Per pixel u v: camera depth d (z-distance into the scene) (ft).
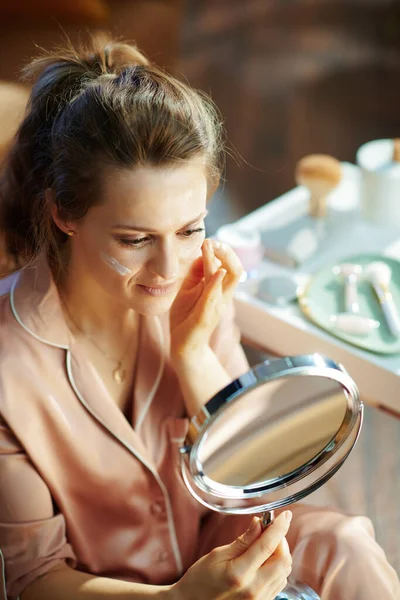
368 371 4.50
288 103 10.16
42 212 3.32
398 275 5.01
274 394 2.54
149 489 3.64
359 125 9.71
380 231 5.62
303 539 3.57
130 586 3.24
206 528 3.99
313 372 2.49
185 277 3.66
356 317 4.64
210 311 3.52
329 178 5.32
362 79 10.64
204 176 3.06
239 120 9.82
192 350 3.61
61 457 3.46
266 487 2.86
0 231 3.61
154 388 3.69
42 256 3.40
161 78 3.07
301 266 5.26
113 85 3.01
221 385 3.67
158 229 2.97
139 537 3.73
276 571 3.00
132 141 2.84
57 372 3.38
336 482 5.12
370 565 3.45
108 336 3.61
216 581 2.96
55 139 3.08
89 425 3.46
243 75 10.74
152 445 3.71
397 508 4.96
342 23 11.88
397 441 5.43
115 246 3.04
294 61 11.05
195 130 2.94
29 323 3.32
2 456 3.32
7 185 3.50
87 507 3.61
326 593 3.43
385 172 5.45
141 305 3.21
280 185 8.70
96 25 7.94
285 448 2.78
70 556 3.51
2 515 3.34
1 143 4.06
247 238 5.16
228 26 11.91
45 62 3.51
